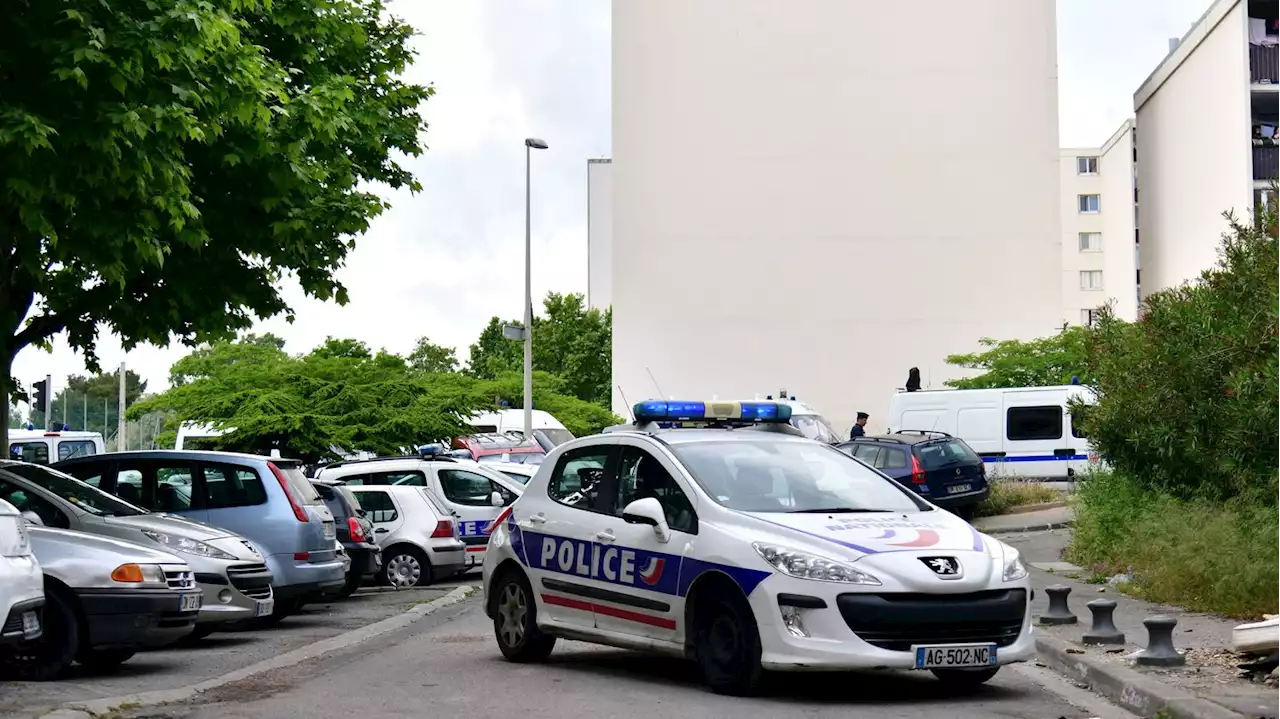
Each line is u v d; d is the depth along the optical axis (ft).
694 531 32.58
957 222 187.11
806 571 29.84
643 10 190.80
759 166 188.96
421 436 108.17
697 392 189.67
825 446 36.11
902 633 29.48
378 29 66.80
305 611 57.88
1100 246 277.85
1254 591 43.88
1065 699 31.55
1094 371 63.93
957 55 186.80
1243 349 52.54
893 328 187.73
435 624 52.39
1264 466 50.49
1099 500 64.39
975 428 113.91
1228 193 161.68
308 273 58.59
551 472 38.45
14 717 27.53
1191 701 28.12
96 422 331.98
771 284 188.85
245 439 105.91
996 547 31.60
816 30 188.14
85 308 55.47
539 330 259.39
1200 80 172.14
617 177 191.62
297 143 53.01
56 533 36.47
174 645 45.83
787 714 29.09
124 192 43.19
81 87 41.47
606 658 39.24
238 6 46.62
